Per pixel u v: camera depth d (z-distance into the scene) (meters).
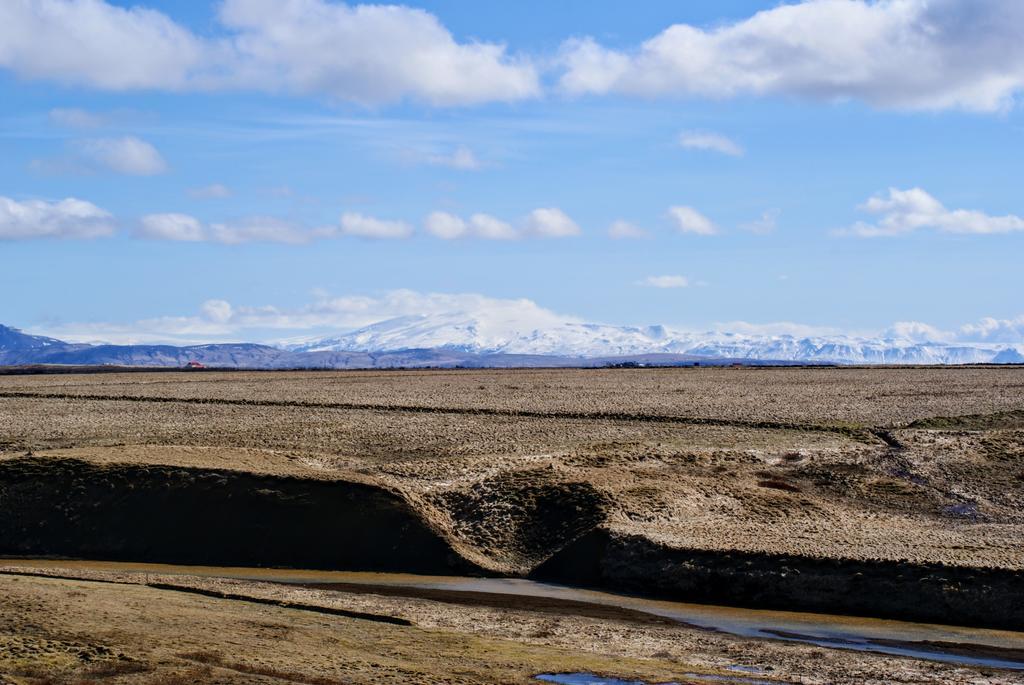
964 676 41.16
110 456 76.56
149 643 41.09
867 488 75.88
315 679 37.41
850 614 53.09
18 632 41.69
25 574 59.19
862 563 55.38
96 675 36.78
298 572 64.94
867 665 42.66
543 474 74.38
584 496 69.50
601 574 61.16
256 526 68.50
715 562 57.91
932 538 62.28
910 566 54.44
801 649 45.47
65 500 71.56
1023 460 80.56
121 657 38.78
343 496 69.50
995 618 50.97
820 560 56.12
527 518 69.31
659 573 58.81
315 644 42.66
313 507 69.00
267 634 43.94
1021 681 40.59
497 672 39.66
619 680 39.28
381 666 39.59
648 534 62.44
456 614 51.16
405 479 75.94
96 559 68.12
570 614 52.44
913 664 43.03
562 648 44.66
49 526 70.25
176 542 68.38
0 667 37.03
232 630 44.28
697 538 61.75
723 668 41.78
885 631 49.66
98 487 72.12
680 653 44.44
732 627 50.31
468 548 66.75
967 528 66.75
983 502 72.75
